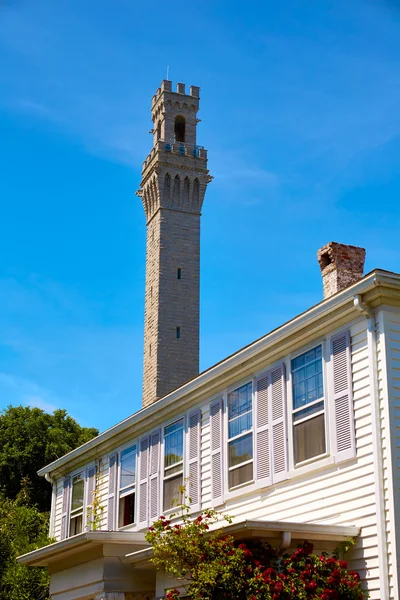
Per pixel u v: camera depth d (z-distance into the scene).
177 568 17.14
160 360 70.19
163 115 79.00
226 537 16.78
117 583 20.45
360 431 17.20
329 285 22.41
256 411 20.59
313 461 18.31
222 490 21.38
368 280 17.00
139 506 25.31
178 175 76.44
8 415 60.38
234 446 21.39
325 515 17.73
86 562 21.62
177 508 23.31
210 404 22.72
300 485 18.67
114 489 27.11
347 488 17.27
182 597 18.66
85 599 21.69
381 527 16.08
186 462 23.31
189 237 75.44
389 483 16.16
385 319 17.16
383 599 15.67
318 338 18.92
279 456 19.44
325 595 15.09
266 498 19.72
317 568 15.78
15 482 57.44
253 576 15.60
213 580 15.51
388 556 15.89
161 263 73.56
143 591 20.67
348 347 17.89
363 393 17.30
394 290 17.17
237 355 21.20
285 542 16.25
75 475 30.55
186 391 23.56
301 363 19.38
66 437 60.56
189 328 72.25
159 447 24.97
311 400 18.81
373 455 16.64
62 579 23.08
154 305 72.62
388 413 16.50
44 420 60.50
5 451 57.91
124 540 20.69
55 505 31.98
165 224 75.06
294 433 19.14
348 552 16.78
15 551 32.03
